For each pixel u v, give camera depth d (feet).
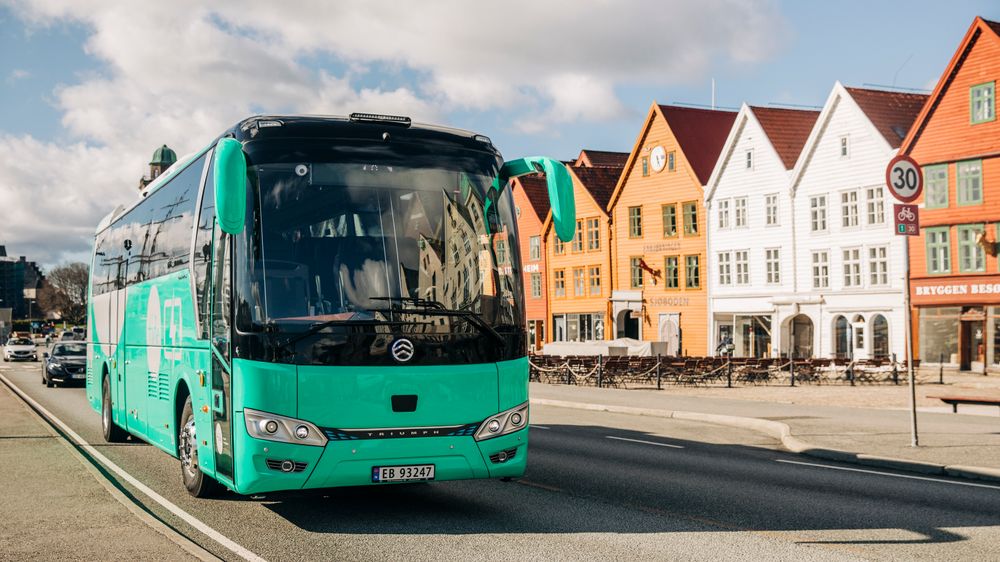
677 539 27.78
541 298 233.76
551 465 44.39
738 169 181.47
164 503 33.96
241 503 33.96
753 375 123.24
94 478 36.42
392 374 28.63
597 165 243.81
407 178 30.40
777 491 36.73
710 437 59.26
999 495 36.24
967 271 144.36
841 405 81.76
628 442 55.62
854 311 160.66
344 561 25.16
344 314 28.58
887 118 162.20
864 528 29.43
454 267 30.09
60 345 118.83
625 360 121.08
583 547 26.76
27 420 59.88
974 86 142.82
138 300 45.11
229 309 29.14
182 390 36.60
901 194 48.01
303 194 29.37
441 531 29.07
